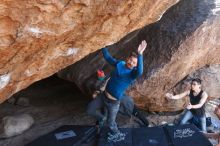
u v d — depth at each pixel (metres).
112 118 5.20
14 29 2.81
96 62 6.95
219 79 7.11
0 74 3.28
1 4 2.56
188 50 6.55
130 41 7.05
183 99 6.82
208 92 7.04
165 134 5.74
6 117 6.41
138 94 6.61
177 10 7.03
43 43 3.21
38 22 2.88
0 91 3.53
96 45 3.93
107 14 3.42
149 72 6.54
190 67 6.88
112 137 5.55
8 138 6.11
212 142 5.66
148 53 6.78
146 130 5.87
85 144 5.47
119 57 6.88
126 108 5.84
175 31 6.70
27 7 2.71
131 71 4.87
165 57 6.58
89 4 3.06
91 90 6.62
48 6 2.81
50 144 5.38
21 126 6.30
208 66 7.20
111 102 5.05
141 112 7.02
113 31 3.82
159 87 6.65
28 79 3.74
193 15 6.82
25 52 3.19
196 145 5.35
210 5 7.01
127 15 3.68
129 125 6.63
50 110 7.37
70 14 3.05
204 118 5.87
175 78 6.70
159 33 6.86
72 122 6.85
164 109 6.96
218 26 6.77
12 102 7.59
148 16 4.02
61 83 8.92
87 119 7.00
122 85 4.94
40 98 7.98
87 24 3.36
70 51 3.71
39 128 6.54
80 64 7.12
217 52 7.12
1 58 3.05
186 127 5.87
